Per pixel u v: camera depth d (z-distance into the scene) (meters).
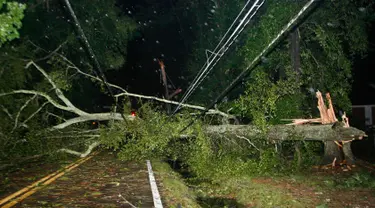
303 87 15.30
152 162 13.86
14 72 15.09
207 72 8.77
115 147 13.88
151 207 6.90
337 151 12.66
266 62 15.22
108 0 19.61
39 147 13.96
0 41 6.71
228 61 20.20
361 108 28.50
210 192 10.00
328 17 15.25
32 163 14.13
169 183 9.20
